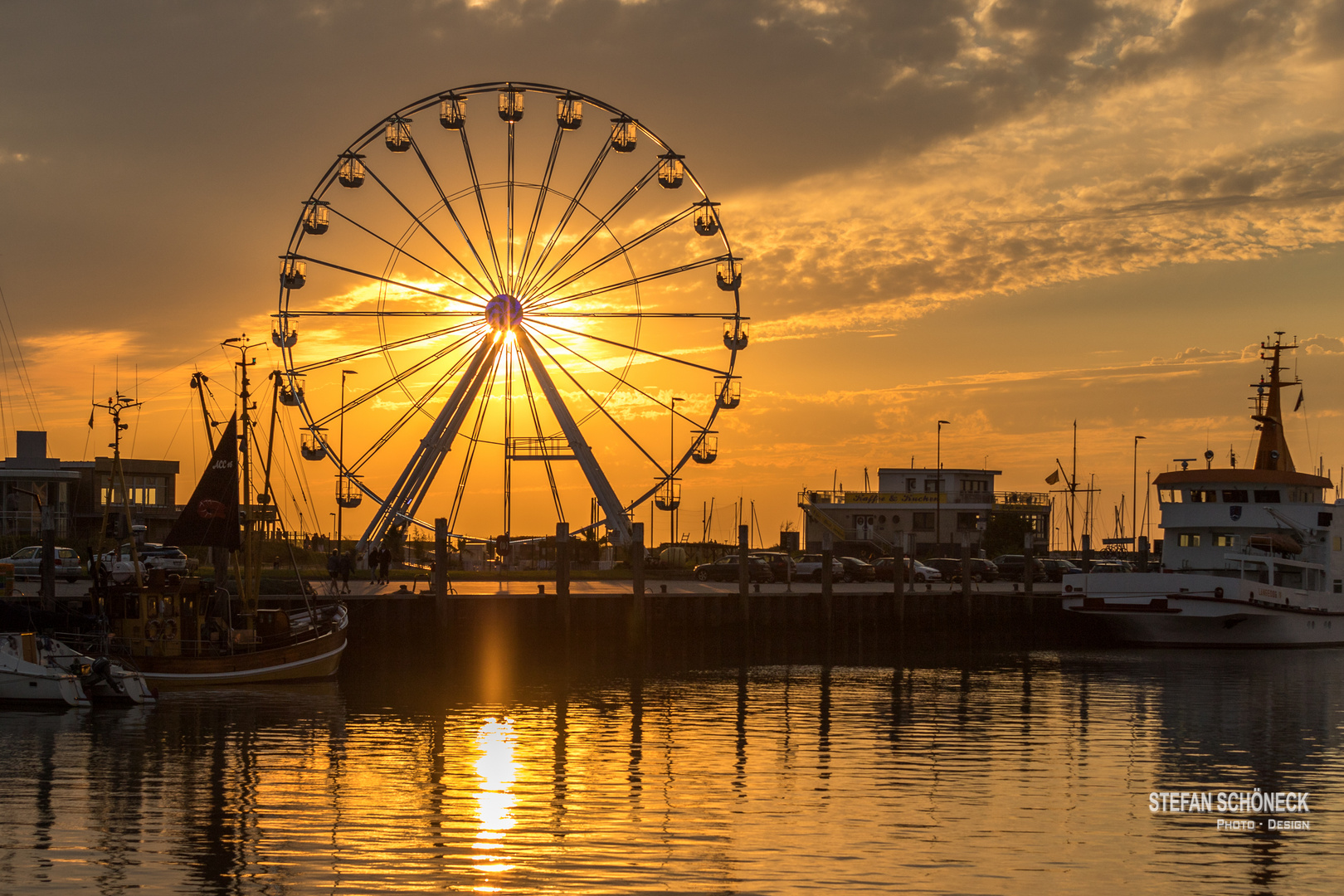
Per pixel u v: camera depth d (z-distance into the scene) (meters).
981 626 74.62
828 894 23.27
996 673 59.78
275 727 40.44
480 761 35.03
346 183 78.38
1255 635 70.81
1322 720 44.59
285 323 78.12
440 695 48.53
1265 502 70.81
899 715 44.59
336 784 31.83
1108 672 60.28
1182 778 33.84
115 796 30.38
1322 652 70.12
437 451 79.31
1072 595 71.00
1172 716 45.25
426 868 24.42
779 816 28.64
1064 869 25.08
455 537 81.81
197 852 25.42
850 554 129.50
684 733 40.00
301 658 51.06
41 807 29.14
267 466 56.31
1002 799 30.80
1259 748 38.75
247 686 49.56
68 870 24.23
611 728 41.09
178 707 44.44
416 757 35.44
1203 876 24.84
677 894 23.05
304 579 72.38
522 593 69.12
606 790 31.33
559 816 28.59
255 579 58.50
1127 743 39.25
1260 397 78.69
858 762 35.38
